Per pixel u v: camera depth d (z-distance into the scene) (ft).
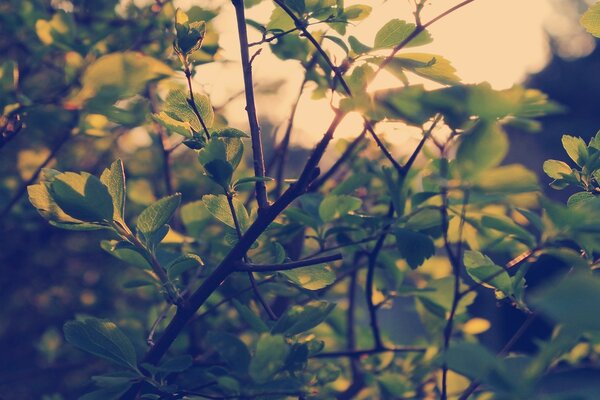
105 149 2.65
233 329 2.16
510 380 1.00
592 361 1.67
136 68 1.16
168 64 1.84
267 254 1.65
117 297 3.10
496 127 1.05
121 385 1.30
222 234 1.93
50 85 2.48
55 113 2.12
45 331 2.93
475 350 1.01
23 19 2.08
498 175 1.06
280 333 1.25
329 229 1.60
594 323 0.87
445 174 1.31
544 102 1.15
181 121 1.40
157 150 2.72
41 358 2.95
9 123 1.64
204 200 1.40
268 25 1.45
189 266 1.38
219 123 2.00
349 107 1.26
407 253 1.46
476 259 1.44
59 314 3.17
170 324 1.38
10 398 2.80
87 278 3.32
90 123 1.88
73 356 2.82
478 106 1.06
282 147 1.95
